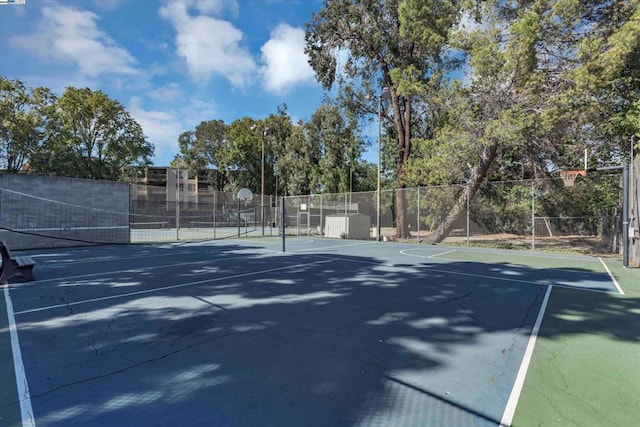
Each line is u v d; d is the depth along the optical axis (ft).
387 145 114.62
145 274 29.25
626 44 38.17
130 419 8.71
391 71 67.46
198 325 16.07
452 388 10.31
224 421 8.58
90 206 54.03
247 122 175.63
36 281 26.37
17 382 10.68
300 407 9.22
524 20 43.37
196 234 84.02
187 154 196.65
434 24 63.26
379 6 72.69
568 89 43.83
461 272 30.76
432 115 73.41
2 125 96.99
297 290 23.30
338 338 14.40
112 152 127.44
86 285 24.88
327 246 55.83
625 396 9.91
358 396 9.82
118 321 16.70
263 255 42.80
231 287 24.17
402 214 76.69
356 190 133.28
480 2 52.54
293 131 145.38
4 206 46.52
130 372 11.30
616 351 13.25
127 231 57.88
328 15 76.95
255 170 164.76
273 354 12.75
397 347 13.48
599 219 66.23
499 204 78.18
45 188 49.88
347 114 89.81
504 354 12.88
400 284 25.39
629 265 35.60
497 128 47.37
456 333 15.08
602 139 51.39
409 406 9.30
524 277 28.58
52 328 15.72
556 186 58.34
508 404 9.45
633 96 44.14
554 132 49.06
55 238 50.55
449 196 65.00
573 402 9.58
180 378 10.89
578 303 20.27
